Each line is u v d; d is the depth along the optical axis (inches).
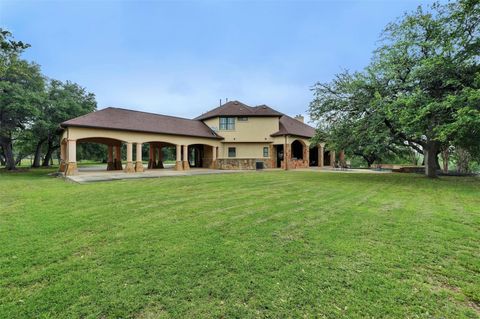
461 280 113.0
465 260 132.5
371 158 1306.6
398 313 91.3
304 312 92.1
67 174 613.0
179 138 853.8
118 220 205.9
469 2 391.9
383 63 499.2
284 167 957.2
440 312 91.7
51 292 103.3
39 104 788.6
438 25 465.4
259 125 1016.2
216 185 421.7
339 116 592.7
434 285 109.2
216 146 995.3
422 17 488.4
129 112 833.5
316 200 291.9
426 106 393.1
